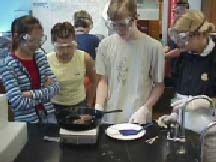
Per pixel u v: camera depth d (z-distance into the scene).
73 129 1.71
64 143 1.72
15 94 2.15
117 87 2.23
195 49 2.02
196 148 1.66
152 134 1.85
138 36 2.18
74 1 4.52
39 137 1.82
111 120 2.21
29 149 1.67
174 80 2.23
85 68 2.64
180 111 1.79
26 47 2.19
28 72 2.24
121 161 1.54
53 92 2.28
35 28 2.17
